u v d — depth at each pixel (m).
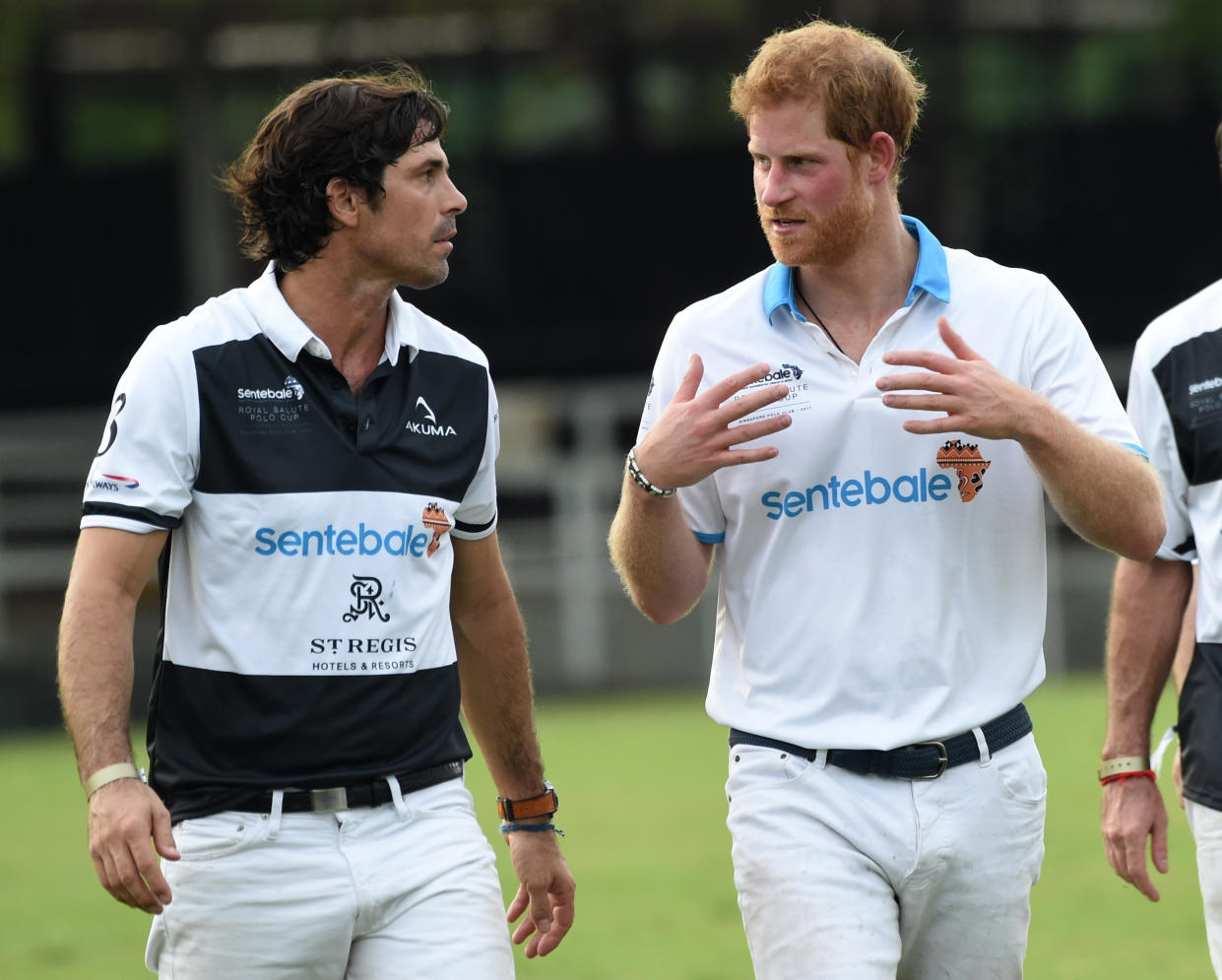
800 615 12.91
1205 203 77.19
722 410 12.42
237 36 72.25
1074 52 75.25
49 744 46.31
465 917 12.22
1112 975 21.47
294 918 12.00
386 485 12.29
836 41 12.52
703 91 75.88
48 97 76.69
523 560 58.06
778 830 12.79
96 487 12.01
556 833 14.16
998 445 12.80
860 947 12.49
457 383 12.74
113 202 79.69
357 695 12.12
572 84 76.75
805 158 12.48
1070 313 13.18
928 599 12.74
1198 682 14.12
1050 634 54.97
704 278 79.19
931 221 73.06
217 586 12.09
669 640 55.38
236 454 12.08
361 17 67.38
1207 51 71.38
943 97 71.38
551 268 79.56
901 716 12.71
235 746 12.05
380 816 12.22
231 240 71.19
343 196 12.22
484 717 13.84
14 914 26.06
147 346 12.21
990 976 13.05
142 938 24.55
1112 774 14.59
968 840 12.67
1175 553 14.47
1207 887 14.01
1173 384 14.29
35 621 58.81
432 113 12.41
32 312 80.75
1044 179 77.19
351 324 12.43
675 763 37.88
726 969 21.83
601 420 75.06
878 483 12.80
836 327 13.16
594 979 21.44
